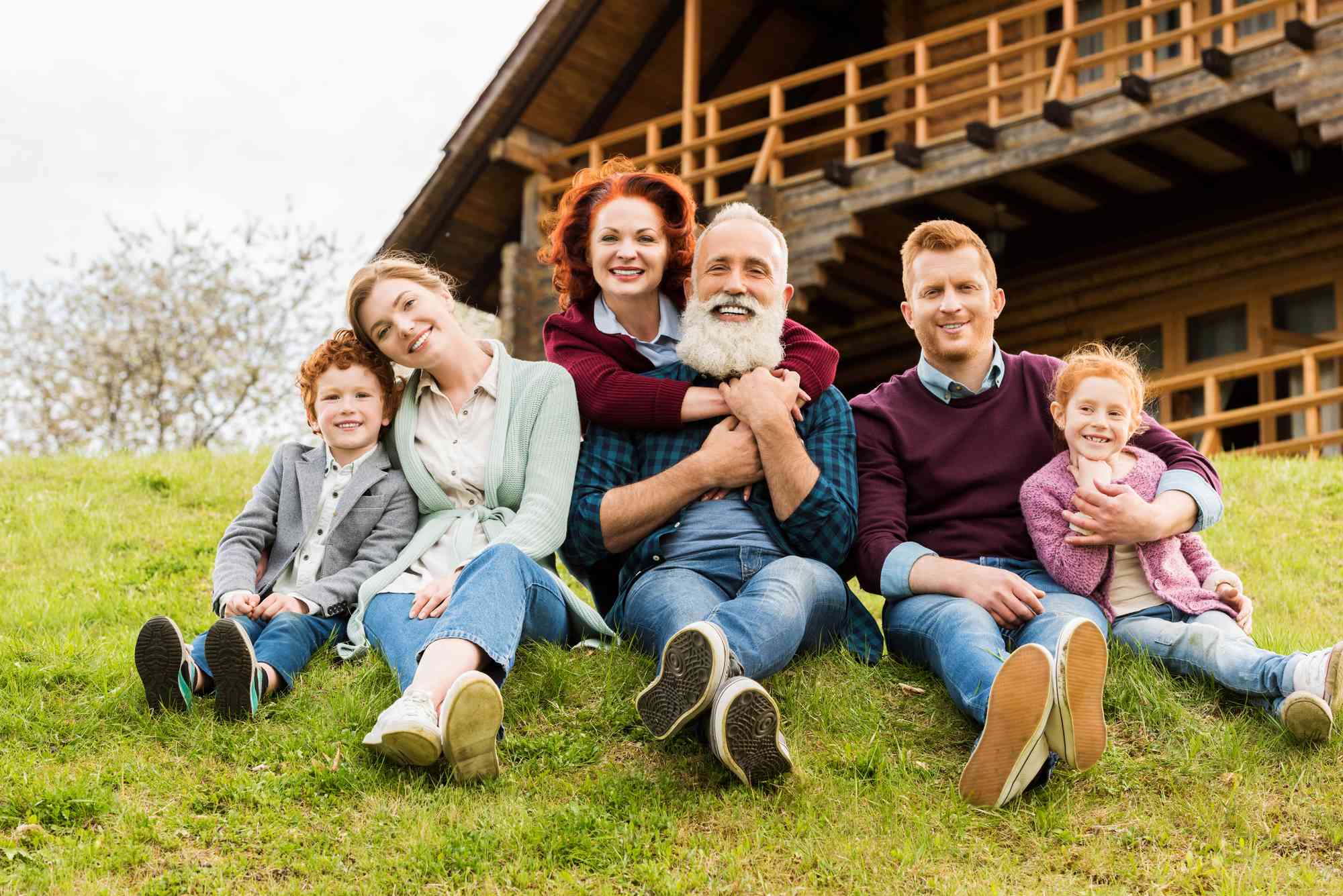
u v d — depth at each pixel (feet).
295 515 15.70
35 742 13.83
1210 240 47.47
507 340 50.88
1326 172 43.98
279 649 14.48
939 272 15.65
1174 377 48.08
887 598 15.02
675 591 14.34
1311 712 12.91
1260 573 21.97
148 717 14.03
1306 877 11.55
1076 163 43.68
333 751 13.42
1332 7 46.73
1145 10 41.78
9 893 11.23
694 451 15.56
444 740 12.46
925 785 13.07
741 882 11.66
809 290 46.60
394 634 14.26
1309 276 46.01
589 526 15.33
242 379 65.67
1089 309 50.52
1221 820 12.52
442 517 15.57
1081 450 14.87
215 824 12.35
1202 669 14.05
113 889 11.42
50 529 22.81
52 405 64.49
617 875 11.77
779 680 14.62
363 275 15.66
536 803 12.72
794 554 15.31
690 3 50.44
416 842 11.98
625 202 16.46
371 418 15.79
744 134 47.98
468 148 52.49
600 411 15.74
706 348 15.43
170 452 32.40
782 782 12.87
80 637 16.93
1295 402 40.27
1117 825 12.49
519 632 13.53
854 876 11.70
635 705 14.15
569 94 53.26
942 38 45.55
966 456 15.60
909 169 44.45
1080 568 14.51
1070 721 12.16
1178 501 14.56
